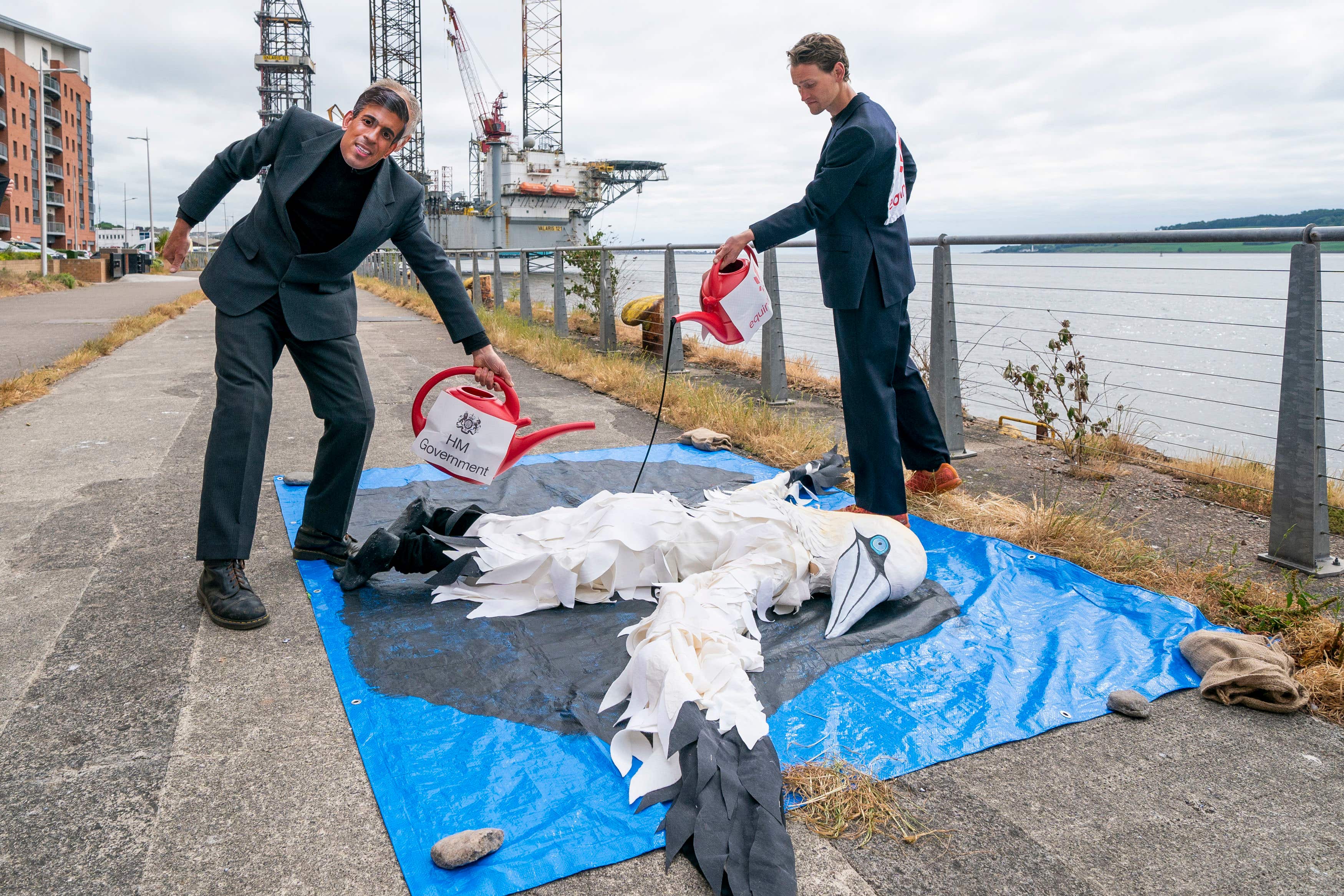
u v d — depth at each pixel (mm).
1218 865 1748
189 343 11516
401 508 4145
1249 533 3900
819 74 3342
